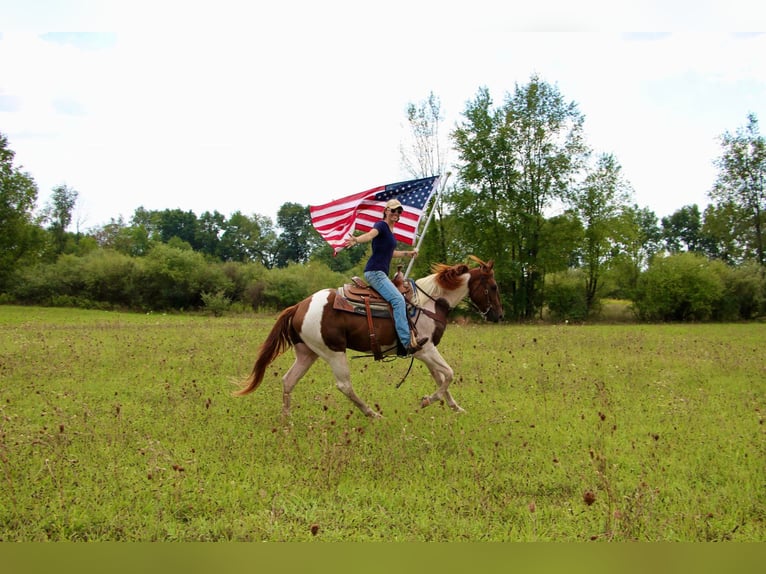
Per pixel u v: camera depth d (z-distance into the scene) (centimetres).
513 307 4038
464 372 1057
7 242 4744
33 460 535
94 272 4522
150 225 10544
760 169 4653
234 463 552
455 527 432
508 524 436
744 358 1314
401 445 594
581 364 1164
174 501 465
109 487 486
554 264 3912
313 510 452
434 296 776
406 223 841
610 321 4078
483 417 736
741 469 553
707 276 3928
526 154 4012
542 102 3950
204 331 1864
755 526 445
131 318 3269
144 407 766
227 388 900
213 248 8988
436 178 860
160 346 1366
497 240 3944
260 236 9031
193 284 4478
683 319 4056
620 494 489
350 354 1304
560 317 4150
